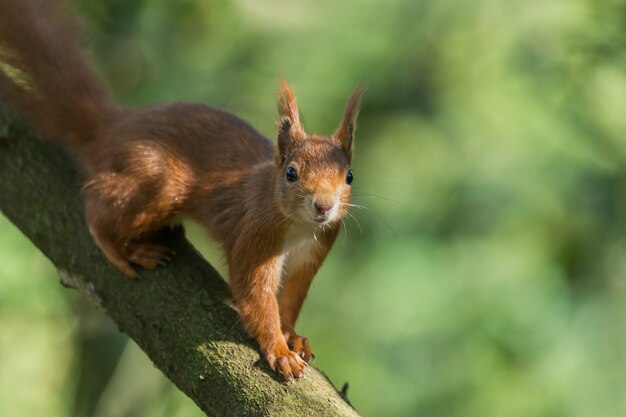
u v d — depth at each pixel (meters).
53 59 9.71
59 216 9.00
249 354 8.00
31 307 13.00
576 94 14.98
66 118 9.50
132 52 14.59
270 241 8.48
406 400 14.33
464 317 14.70
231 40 15.36
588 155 15.04
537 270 14.90
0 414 13.78
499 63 15.96
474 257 15.12
